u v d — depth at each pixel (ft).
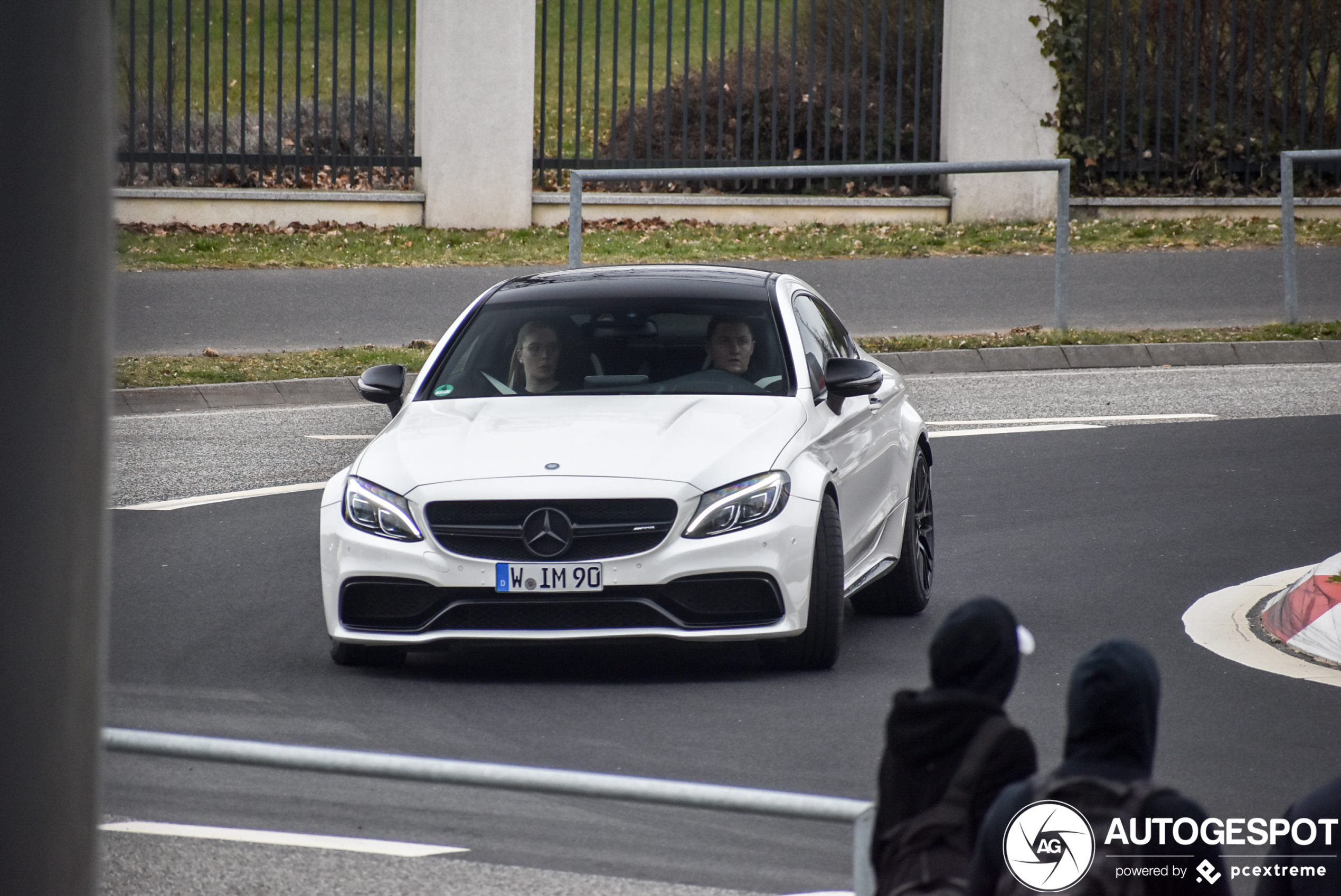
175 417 141.59
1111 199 234.79
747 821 57.21
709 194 234.79
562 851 53.98
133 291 182.19
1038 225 228.43
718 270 90.38
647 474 72.79
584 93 333.42
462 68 220.02
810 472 75.00
